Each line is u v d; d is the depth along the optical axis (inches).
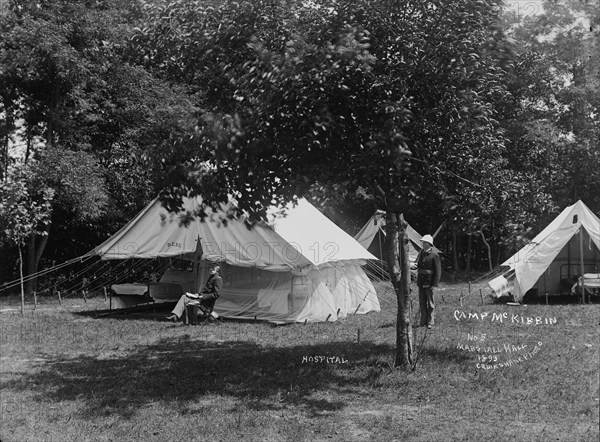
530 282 757.3
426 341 480.7
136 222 721.6
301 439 270.8
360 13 353.1
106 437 281.0
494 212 390.3
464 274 1350.9
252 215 380.8
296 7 366.6
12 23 958.4
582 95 1073.5
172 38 385.1
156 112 856.9
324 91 337.7
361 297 734.5
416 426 285.4
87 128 1064.2
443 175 384.5
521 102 1008.9
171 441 273.6
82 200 949.8
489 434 270.2
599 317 601.9
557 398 323.3
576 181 1112.8
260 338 542.6
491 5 356.8
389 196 358.6
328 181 363.3
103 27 996.6
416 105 360.5
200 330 592.1
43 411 322.3
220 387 366.3
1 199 765.3
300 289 645.9
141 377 394.6
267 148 343.0
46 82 991.6
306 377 385.4
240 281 682.8
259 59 337.1
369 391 348.8
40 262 1160.8
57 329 602.2
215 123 340.2
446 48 346.9
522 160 1048.2
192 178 356.2
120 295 751.1
